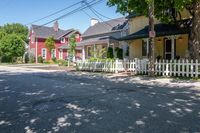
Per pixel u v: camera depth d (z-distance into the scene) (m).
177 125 6.25
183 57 23.86
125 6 19.83
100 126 6.34
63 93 11.29
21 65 45.34
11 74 23.00
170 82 15.16
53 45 60.22
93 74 22.03
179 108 7.97
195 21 17.92
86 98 9.94
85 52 43.06
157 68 19.34
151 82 15.38
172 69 18.39
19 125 6.65
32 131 6.15
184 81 15.41
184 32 20.95
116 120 6.81
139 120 6.75
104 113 7.58
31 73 24.11
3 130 6.28
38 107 8.64
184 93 10.98
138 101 9.18
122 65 22.92
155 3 19.34
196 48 17.95
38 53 62.38
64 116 7.39
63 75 21.42
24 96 10.80
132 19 31.09
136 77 18.34
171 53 24.52
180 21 21.23
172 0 17.45
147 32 25.97
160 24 26.84
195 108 7.93
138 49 29.52
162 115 7.18
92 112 7.74
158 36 23.30
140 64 20.66
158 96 10.20
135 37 26.25
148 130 5.93
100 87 13.09
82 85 14.02
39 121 6.96
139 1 19.16
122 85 13.94
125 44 34.12
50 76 20.44
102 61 24.55
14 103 9.42
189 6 18.38
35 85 14.37
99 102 9.12
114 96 10.29
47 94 11.13
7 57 57.72
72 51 41.62
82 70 27.09
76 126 6.41
